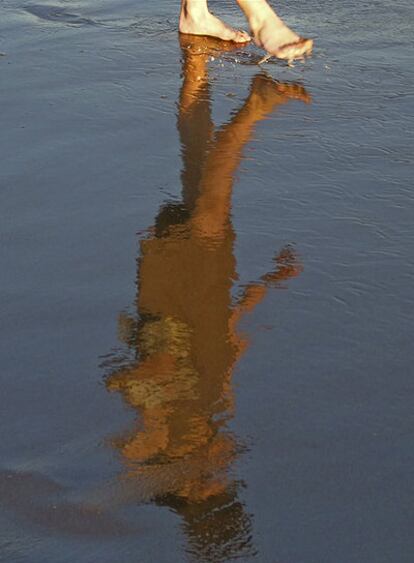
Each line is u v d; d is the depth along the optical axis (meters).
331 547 2.36
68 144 4.59
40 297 3.44
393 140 4.60
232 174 4.30
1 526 2.42
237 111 4.96
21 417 2.84
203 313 3.32
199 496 2.52
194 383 2.96
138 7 6.66
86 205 4.05
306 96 5.14
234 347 3.14
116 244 3.77
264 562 2.32
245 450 2.69
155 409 2.86
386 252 3.68
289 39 5.57
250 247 3.73
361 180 4.23
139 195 4.13
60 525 2.43
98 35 6.09
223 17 6.48
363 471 2.60
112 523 2.44
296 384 2.96
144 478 2.58
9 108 4.98
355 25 6.21
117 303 3.40
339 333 3.21
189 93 5.20
